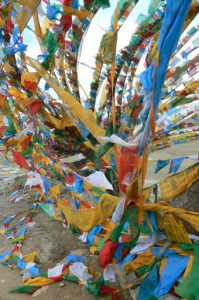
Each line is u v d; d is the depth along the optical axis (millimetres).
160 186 2988
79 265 3223
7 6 3051
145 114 2059
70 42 3303
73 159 5477
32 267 3408
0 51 3389
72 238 4055
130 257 2785
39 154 4234
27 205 5352
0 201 5660
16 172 8062
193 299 2213
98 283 2855
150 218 2693
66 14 2680
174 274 2436
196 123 4445
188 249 2562
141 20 3062
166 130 4363
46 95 3689
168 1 1785
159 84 1892
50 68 3045
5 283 3244
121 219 2385
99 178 2873
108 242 2633
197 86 3842
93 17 2891
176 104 4117
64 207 3461
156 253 2652
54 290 3045
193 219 2561
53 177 4391
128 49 3350
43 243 3914
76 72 3631
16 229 4461
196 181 2873
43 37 2980
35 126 3963
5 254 3781
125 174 2223
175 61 3555
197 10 2408
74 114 3197
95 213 2789
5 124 4352
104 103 3766
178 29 1810
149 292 2477
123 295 2750
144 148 2158
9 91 3842
